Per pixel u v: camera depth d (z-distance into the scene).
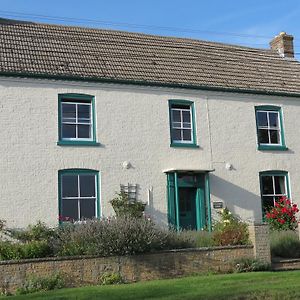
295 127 23.22
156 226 18.09
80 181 19.02
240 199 21.39
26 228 17.66
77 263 13.75
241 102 22.31
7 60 19.08
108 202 19.17
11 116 18.36
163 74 21.39
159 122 20.56
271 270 15.56
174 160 20.53
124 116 20.03
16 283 13.04
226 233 16.33
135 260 14.34
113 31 23.75
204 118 21.42
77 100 19.52
